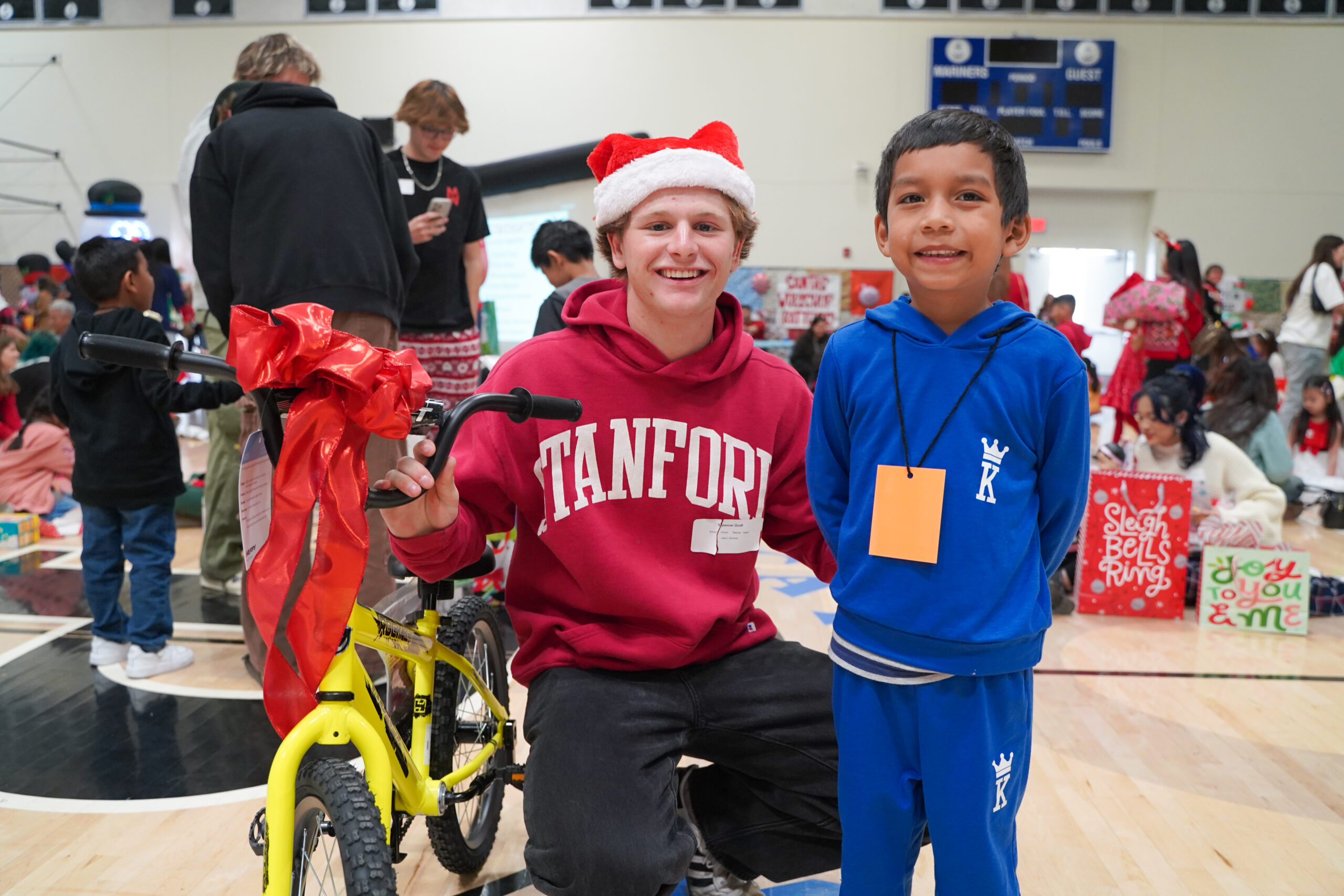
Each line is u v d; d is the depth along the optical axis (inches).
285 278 96.4
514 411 53.9
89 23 354.9
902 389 51.8
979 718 50.3
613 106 349.4
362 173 101.0
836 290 353.4
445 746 70.1
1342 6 339.6
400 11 348.2
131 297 118.0
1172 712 111.6
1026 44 343.3
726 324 65.1
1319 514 215.9
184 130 356.5
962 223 49.3
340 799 48.6
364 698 55.6
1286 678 123.2
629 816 54.8
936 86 345.1
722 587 63.8
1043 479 52.3
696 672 62.6
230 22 350.9
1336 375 271.9
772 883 69.6
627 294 63.3
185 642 130.6
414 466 50.7
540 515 64.3
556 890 55.4
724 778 66.5
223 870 76.5
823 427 56.1
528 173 349.4
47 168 361.1
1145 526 149.7
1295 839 83.0
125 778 92.6
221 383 109.7
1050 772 95.7
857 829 53.6
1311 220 348.5
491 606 83.5
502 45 349.1
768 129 350.0
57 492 203.9
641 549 61.7
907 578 50.4
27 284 338.3
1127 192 353.7
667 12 346.6
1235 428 192.7
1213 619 145.2
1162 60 345.4
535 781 57.1
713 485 62.0
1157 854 80.3
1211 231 350.6
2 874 75.7
